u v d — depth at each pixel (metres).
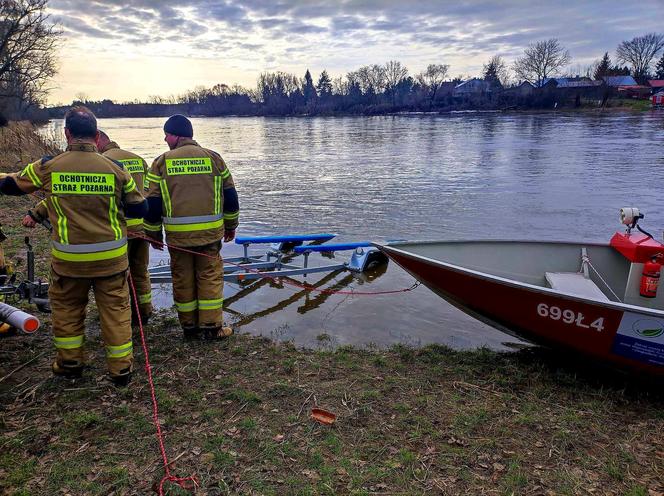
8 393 3.73
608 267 5.88
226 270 7.29
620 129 39.56
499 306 4.71
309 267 7.78
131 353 3.93
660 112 66.75
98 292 3.75
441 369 4.52
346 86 136.50
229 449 3.19
